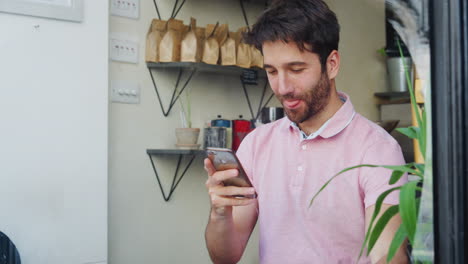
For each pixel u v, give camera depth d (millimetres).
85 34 2113
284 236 1267
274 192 1300
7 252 1838
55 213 2033
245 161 1384
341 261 1198
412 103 651
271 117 2484
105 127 2145
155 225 2441
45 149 2023
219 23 2639
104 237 2127
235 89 2691
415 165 649
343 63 2754
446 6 523
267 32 1141
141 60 2404
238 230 1336
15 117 1976
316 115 1241
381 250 932
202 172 2594
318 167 1241
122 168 2354
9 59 1972
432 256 559
